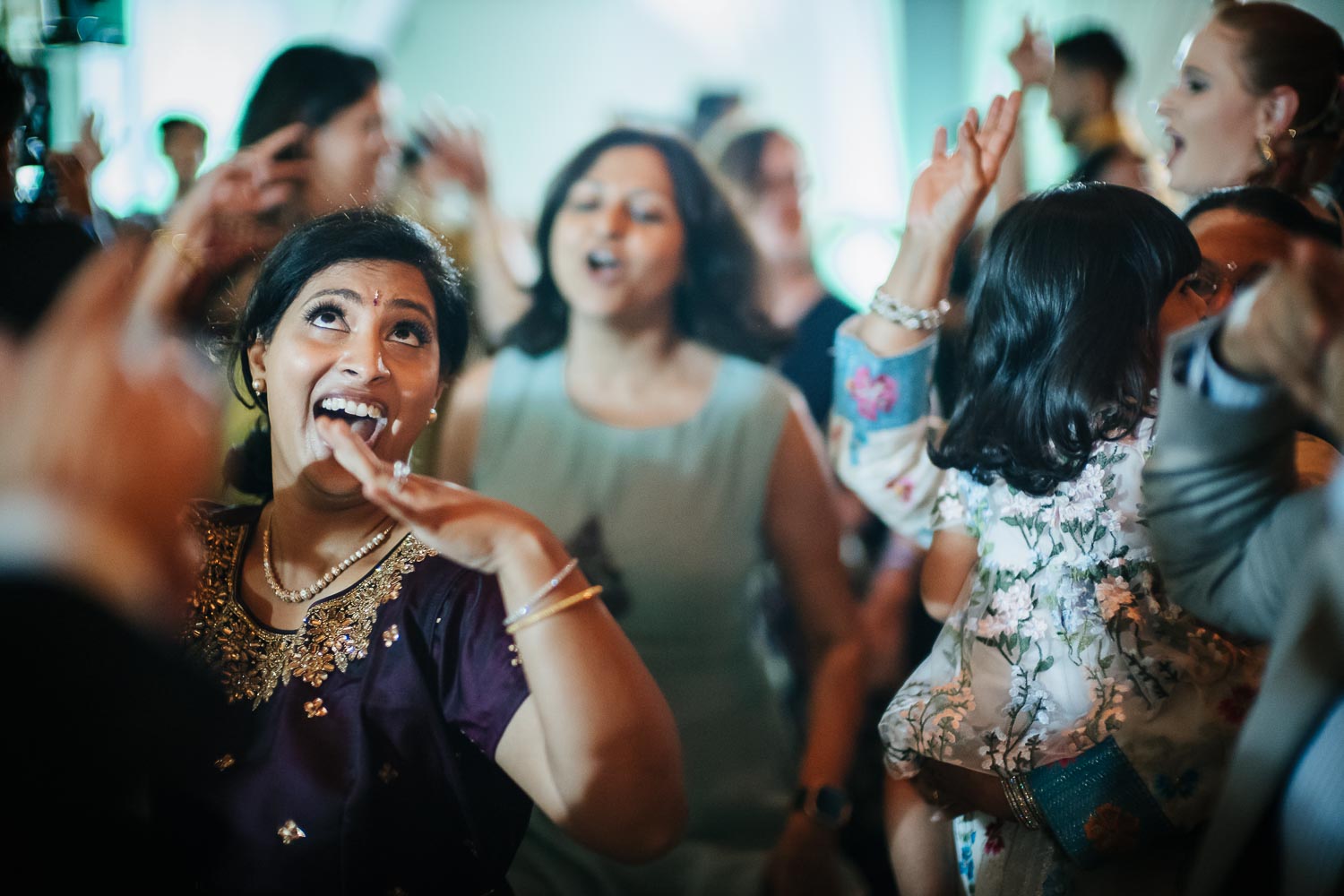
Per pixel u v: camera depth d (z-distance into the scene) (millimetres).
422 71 6891
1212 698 1350
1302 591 1033
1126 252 1422
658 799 1205
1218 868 1060
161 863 1242
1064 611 1406
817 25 6590
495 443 2398
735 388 2385
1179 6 5094
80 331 951
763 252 2459
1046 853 1455
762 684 2414
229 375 1474
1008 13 5855
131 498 927
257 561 1355
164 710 977
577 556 2305
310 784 1218
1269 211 1606
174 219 2369
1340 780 974
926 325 1730
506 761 1233
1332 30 2055
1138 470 1396
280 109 2680
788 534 2404
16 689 896
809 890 2217
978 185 1683
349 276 1324
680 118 6055
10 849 930
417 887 1242
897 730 1558
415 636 1272
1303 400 1026
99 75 4172
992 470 1468
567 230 2344
